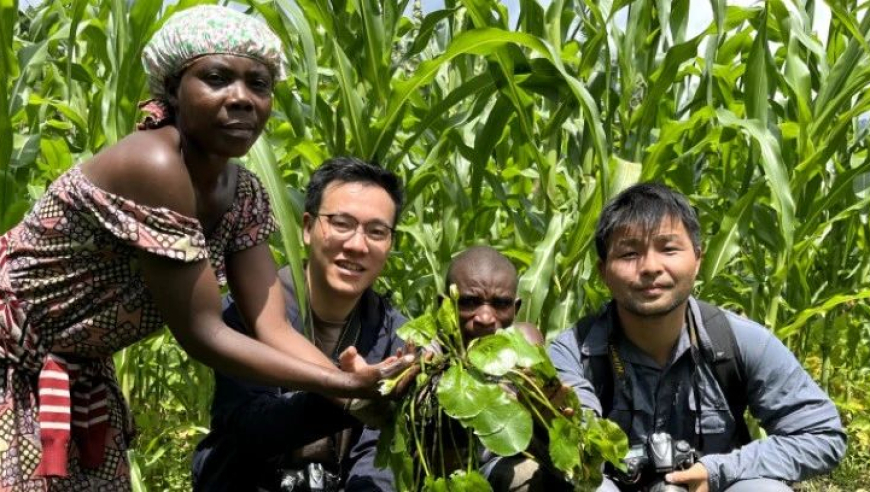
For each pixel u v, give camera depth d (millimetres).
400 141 4793
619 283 2857
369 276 2842
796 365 2945
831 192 4312
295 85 4477
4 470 2080
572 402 2412
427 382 2365
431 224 5105
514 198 4422
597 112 3691
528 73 3973
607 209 2881
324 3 3680
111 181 1992
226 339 2088
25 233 2105
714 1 3775
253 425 2600
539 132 4582
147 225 1992
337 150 3838
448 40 5266
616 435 2416
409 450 2457
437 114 3875
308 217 2900
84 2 3617
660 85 4055
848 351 6102
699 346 2947
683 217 2828
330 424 2525
